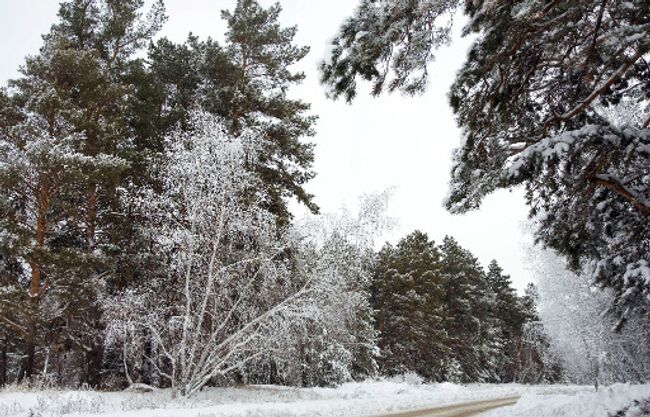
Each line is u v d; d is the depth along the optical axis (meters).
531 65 7.21
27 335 17.09
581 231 8.93
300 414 14.61
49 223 19.25
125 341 17.72
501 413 14.43
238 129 23.33
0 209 17.45
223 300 18.34
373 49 6.10
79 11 23.58
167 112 25.36
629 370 23.41
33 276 18.12
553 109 7.60
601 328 22.00
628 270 9.16
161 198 18.00
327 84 6.57
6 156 18.20
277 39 24.75
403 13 5.83
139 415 12.16
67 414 12.06
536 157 6.73
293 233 19.06
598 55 7.32
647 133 6.74
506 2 5.89
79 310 18.42
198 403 15.59
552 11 6.45
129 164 19.23
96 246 20.53
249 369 20.11
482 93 7.34
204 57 23.98
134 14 24.50
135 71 23.31
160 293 19.19
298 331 18.80
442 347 46.28
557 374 66.31
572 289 23.41
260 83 24.84
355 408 17.30
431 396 26.30
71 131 19.42
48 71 20.19
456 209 8.56
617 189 7.61
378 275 47.16
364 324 36.00
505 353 66.00
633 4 6.03
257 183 20.09
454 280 55.34
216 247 17.16
